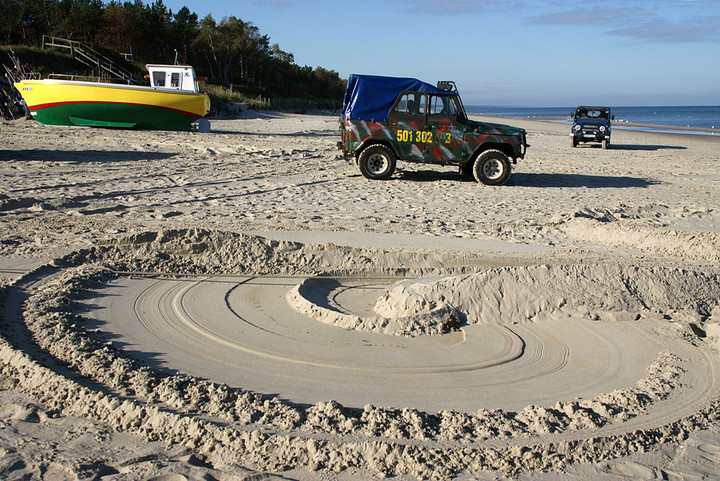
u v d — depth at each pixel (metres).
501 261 7.79
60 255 7.03
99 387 4.05
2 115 27.58
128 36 50.25
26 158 15.49
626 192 14.91
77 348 4.53
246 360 4.74
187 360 4.66
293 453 3.41
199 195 11.89
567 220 10.80
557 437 3.67
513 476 3.32
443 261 7.70
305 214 10.61
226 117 43.97
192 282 6.57
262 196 12.23
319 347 5.08
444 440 3.58
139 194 11.62
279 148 21.20
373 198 12.72
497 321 5.84
